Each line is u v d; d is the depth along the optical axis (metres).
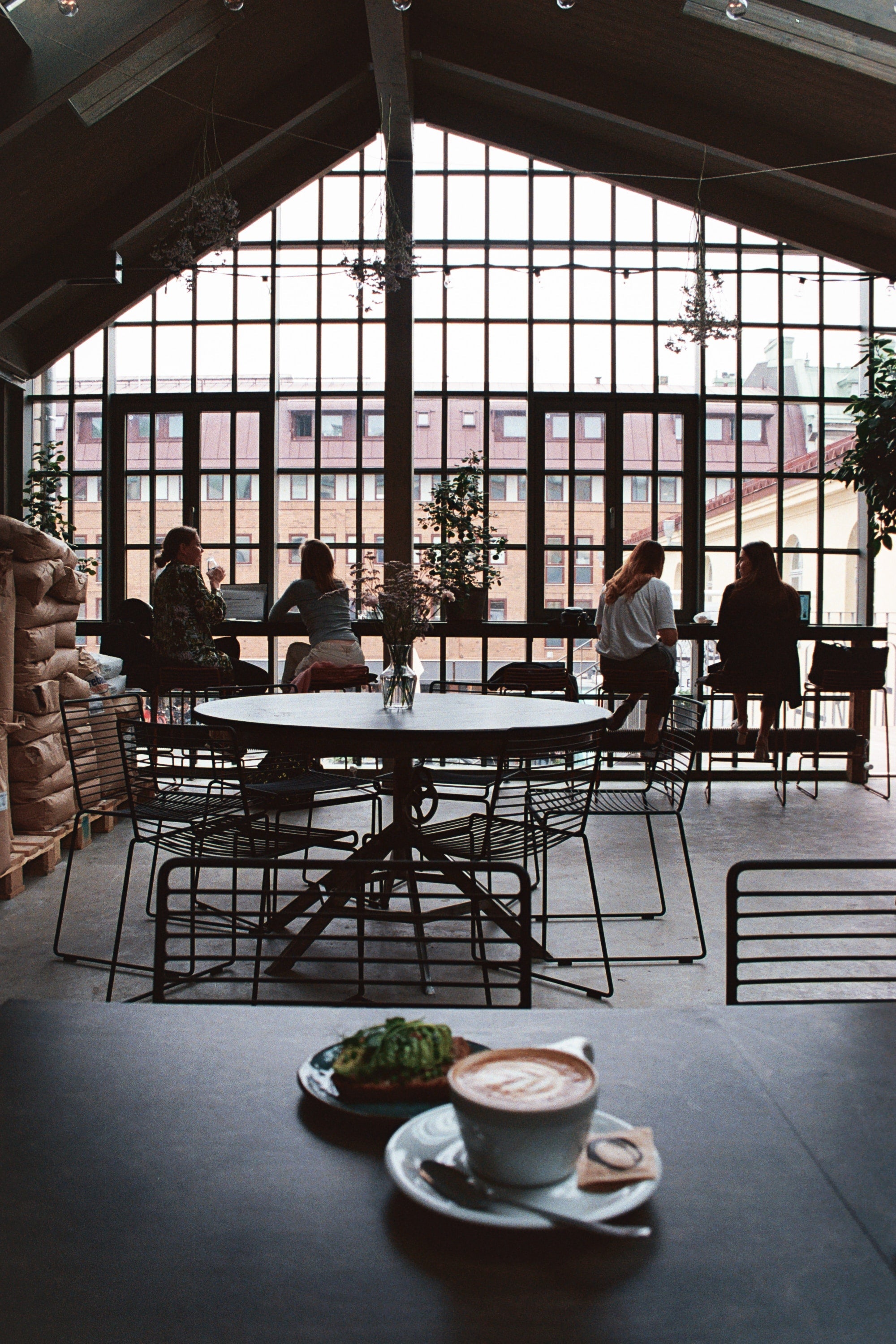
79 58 4.93
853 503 7.98
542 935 3.36
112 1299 0.52
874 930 3.62
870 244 7.41
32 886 4.21
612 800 3.88
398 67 6.05
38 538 4.29
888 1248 0.57
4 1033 0.85
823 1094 0.76
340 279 8.01
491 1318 0.51
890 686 9.52
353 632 6.80
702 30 5.73
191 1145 0.68
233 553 8.05
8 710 3.88
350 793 6.39
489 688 5.43
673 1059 0.81
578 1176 0.60
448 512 7.11
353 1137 0.69
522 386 7.97
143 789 3.48
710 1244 0.57
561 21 6.12
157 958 1.17
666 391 7.93
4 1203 0.61
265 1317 0.51
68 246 6.72
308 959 1.16
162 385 8.06
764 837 5.30
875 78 5.64
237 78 6.36
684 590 7.91
